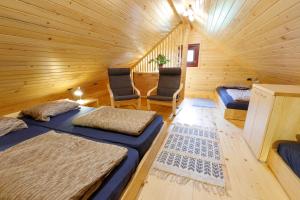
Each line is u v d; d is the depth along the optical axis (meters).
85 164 0.99
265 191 1.41
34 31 1.49
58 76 2.39
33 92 2.30
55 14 1.49
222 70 4.54
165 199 1.32
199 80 4.82
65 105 2.29
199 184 1.48
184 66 4.16
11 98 2.08
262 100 1.82
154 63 4.30
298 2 0.96
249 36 2.01
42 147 1.17
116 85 3.46
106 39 2.40
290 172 1.35
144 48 3.84
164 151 1.97
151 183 1.48
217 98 4.18
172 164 1.73
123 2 1.95
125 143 1.39
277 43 1.62
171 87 3.51
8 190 0.79
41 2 1.31
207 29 3.38
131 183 1.14
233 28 2.19
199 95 4.93
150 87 4.23
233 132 2.52
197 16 3.14
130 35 2.81
